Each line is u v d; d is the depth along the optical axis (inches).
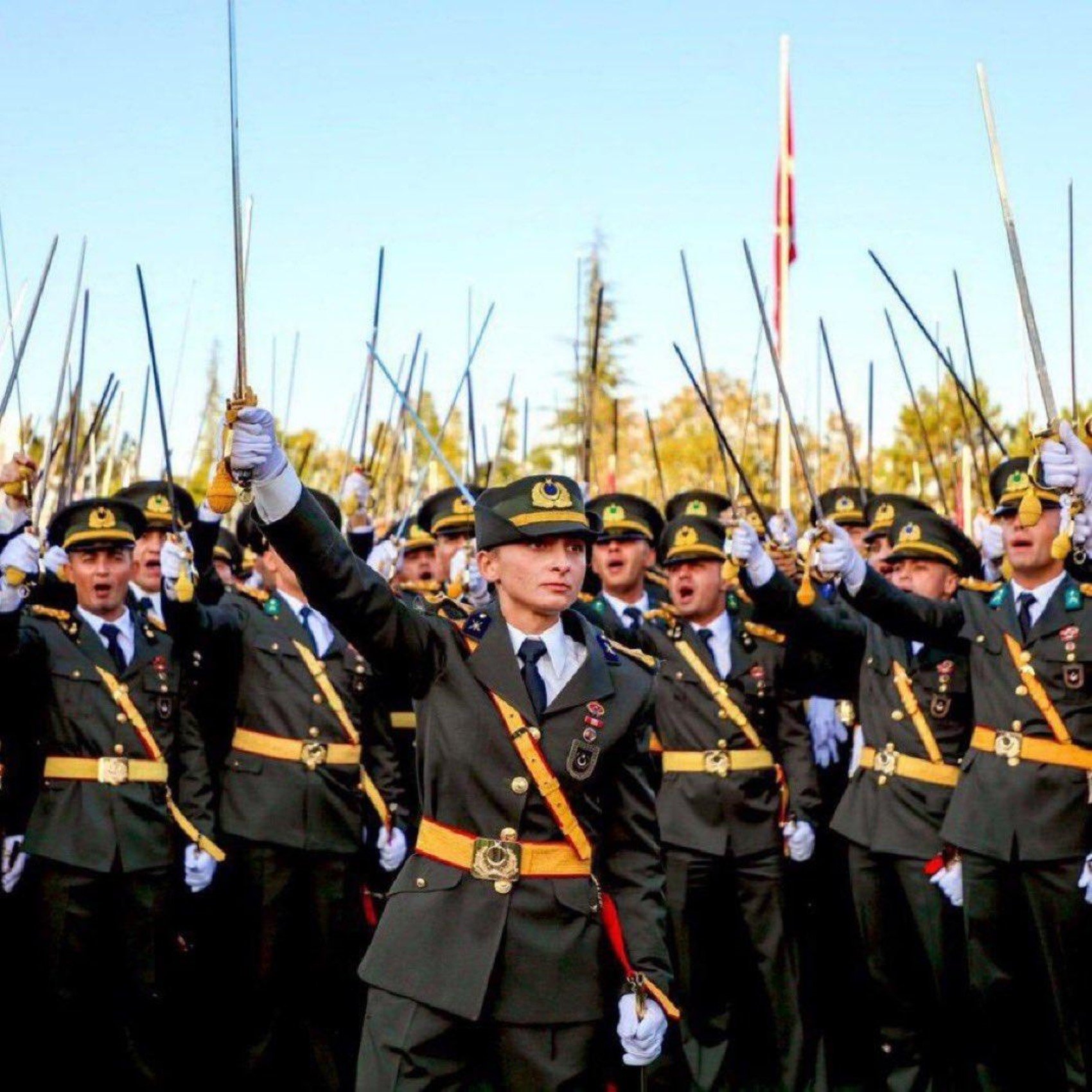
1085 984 226.7
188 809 253.0
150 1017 244.7
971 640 240.7
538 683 159.6
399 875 161.6
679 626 280.8
